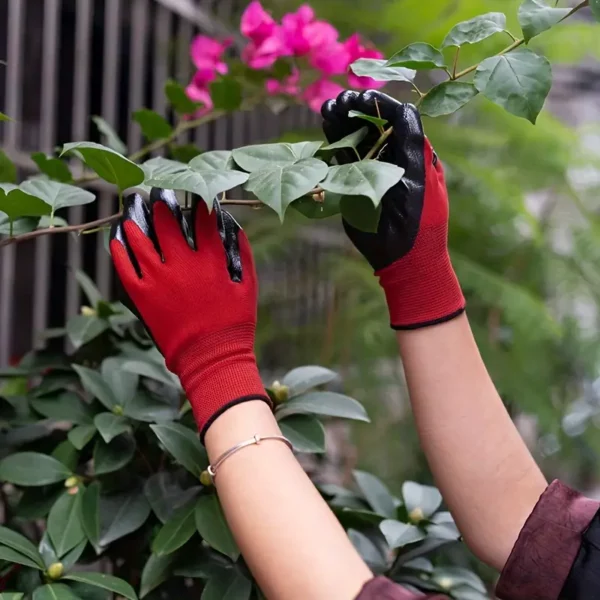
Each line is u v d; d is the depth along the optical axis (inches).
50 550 23.0
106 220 22.3
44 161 30.3
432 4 58.0
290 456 18.8
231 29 64.7
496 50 56.7
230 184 17.5
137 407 26.9
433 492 30.2
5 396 29.6
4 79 42.7
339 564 16.6
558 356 71.2
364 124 22.8
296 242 69.1
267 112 72.6
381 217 22.3
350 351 61.5
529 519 22.0
